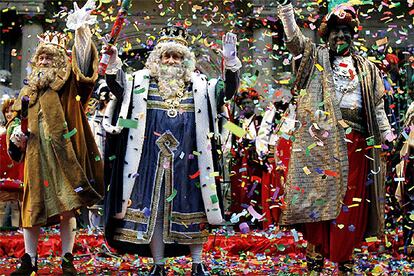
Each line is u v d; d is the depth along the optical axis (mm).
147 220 5168
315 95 5531
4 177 7973
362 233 5406
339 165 5348
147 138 5297
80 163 5488
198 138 5309
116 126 5285
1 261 7254
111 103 5383
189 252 5570
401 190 7578
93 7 5598
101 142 7418
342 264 5426
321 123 5434
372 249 7906
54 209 5375
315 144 5352
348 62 5680
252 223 10039
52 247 7777
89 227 7633
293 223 5387
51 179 5434
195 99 5379
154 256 5227
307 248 5641
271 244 7918
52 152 5457
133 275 5859
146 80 5395
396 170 7719
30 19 14977
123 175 5211
